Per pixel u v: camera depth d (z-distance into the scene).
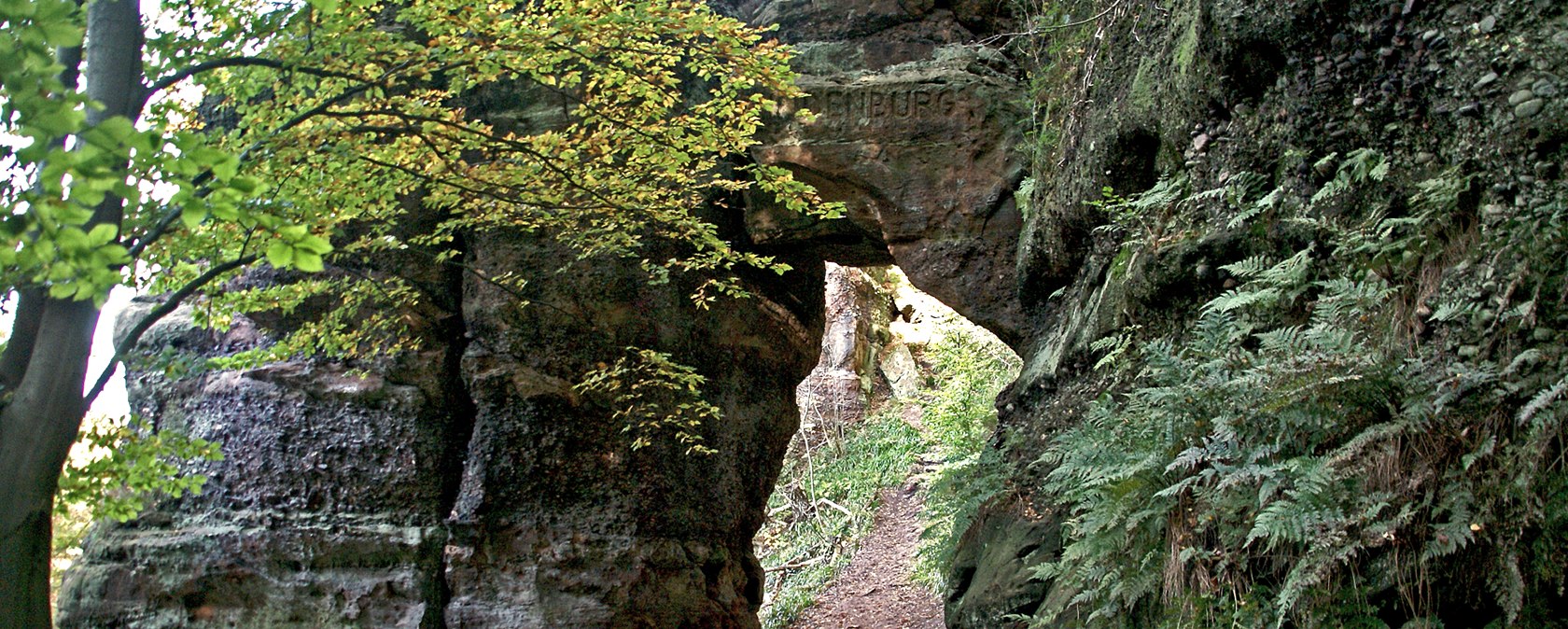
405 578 10.27
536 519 10.73
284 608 10.23
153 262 6.62
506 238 11.08
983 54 11.07
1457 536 3.98
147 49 6.12
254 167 5.98
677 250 11.49
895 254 10.66
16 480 4.60
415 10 6.46
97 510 6.38
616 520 10.95
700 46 7.46
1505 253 4.42
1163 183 7.05
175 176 3.99
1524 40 4.61
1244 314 5.86
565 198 8.08
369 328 9.24
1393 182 5.27
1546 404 3.77
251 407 10.55
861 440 22.98
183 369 7.76
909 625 15.79
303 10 6.12
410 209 10.85
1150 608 5.74
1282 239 5.90
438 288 10.96
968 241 10.44
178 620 10.27
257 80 6.72
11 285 4.60
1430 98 5.06
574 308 11.07
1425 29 5.08
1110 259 7.95
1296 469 4.49
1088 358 7.82
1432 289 4.75
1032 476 7.87
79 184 3.39
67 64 5.13
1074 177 8.45
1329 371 4.53
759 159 10.77
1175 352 6.70
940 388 20.81
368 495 10.46
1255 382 4.76
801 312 13.05
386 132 6.50
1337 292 5.23
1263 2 5.88
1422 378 4.41
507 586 10.49
